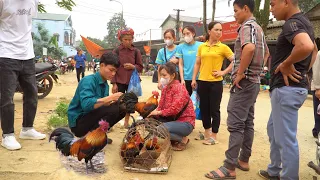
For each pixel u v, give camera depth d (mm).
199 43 5730
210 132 5723
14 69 4496
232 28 17750
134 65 5625
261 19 15688
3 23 4492
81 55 15203
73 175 3682
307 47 2838
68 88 13102
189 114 4902
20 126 5688
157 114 4684
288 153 3252
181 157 4582
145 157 4027
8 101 4453
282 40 3230
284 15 3205
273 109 3357
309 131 6715
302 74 3215
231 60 4996
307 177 4035
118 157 4422
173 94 4805
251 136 4113
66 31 56750
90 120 4410
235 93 3721
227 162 3836
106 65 4223
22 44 4617
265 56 4168
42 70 9148
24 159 4090
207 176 3850
